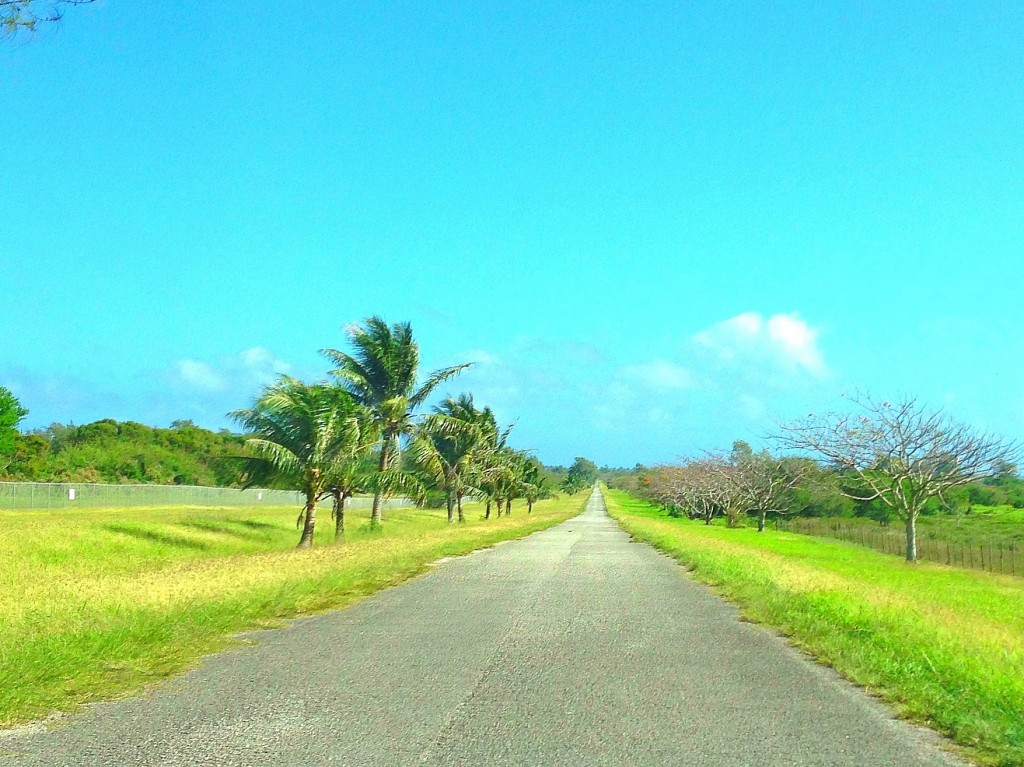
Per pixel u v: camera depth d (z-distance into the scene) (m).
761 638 11.24
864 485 43.97
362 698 7.75
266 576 17.44
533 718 7.08
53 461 58.19
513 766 5.81
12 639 9.95
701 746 6.32
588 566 22.28
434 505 77.62
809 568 24.53
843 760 6.02
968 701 7.44
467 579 18.62
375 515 43.69
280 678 8.58
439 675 8.77
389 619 12.63
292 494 67.81
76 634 10.12
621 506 115.12
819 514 80.75
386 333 40.38
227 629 11.35
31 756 6.02
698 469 79.25
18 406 56.25
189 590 14.93
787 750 6.23
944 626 12.61
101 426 71.94
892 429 40.84
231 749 6.18
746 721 7.04
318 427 32.28
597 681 8.54
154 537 31.53
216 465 34.16
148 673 8.71
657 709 7.42
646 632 11.64
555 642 10.77
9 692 7.48
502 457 68.25
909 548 40.91
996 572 39.34
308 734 6.57
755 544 39.75
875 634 10.88
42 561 25.16
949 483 40.50
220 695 7.84
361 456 35.50
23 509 40.16
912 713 7.29
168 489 51.62
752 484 70.62
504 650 10.19
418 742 6.37
